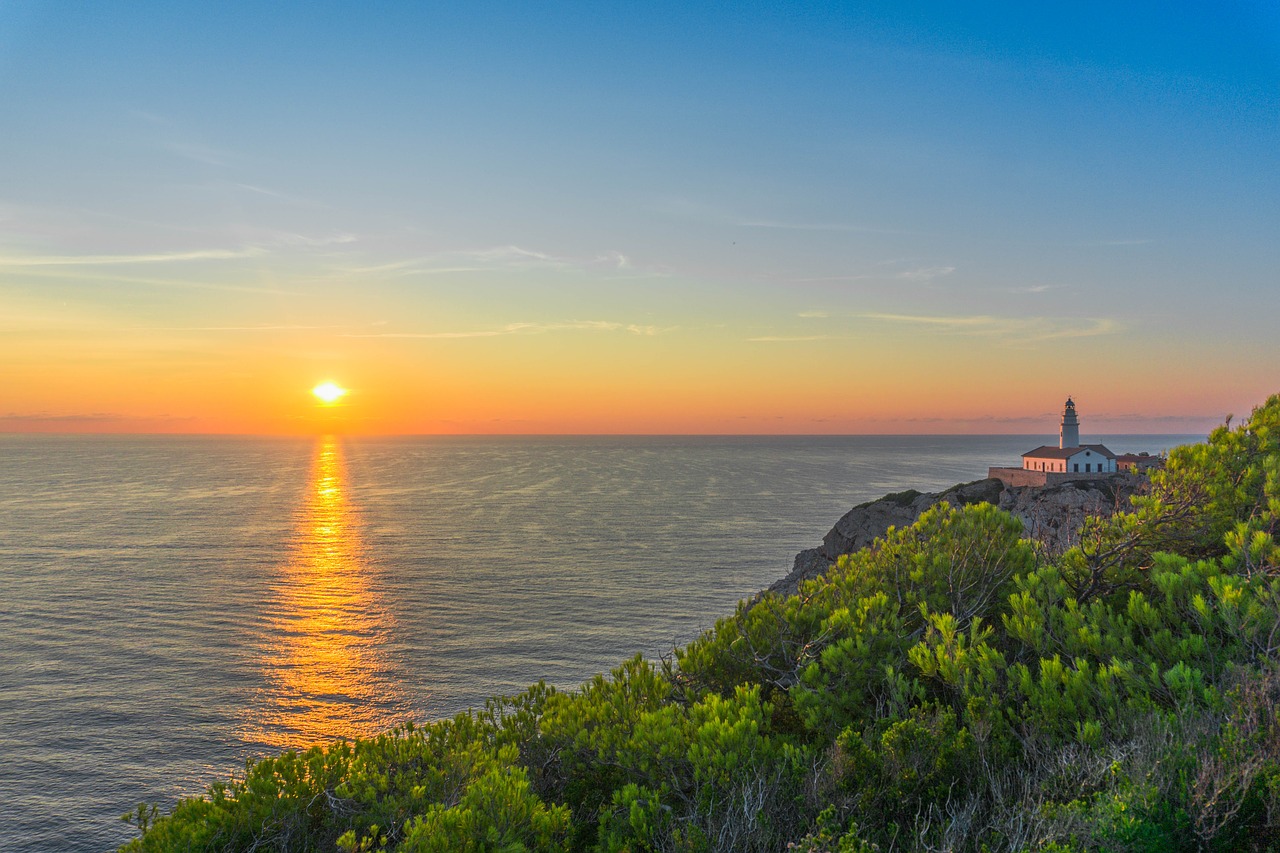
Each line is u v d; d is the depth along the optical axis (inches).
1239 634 393.7
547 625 3120.1
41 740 2050.9
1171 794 289.4
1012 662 461.7
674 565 4382.4
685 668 523.5
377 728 2138.3
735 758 377.1
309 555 4756.4
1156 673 370.3
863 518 2409.0
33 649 2819.9
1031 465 4212.6
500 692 2386.8
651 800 370.9
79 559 4606.3
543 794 445.7
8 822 1651.1
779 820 344.8
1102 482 1850.4
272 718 2203.5
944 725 381.7
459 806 358.0
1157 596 479.5
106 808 1713.8
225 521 6451.8
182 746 2022.6
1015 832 294.5
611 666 2608.3
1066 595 481.1
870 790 346.9
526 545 5118.1
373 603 3511.3
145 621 3206.2
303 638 2955.2
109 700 2330.2
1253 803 282.8
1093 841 274.2
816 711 429.4
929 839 320.8
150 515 6879.9
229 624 3157.0
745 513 6835.6
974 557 547.8
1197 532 511.8
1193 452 545.3
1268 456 536.7
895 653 478.0
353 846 367.9
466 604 3484.3
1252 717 311.3
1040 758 350.6
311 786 438.6
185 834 391.2
